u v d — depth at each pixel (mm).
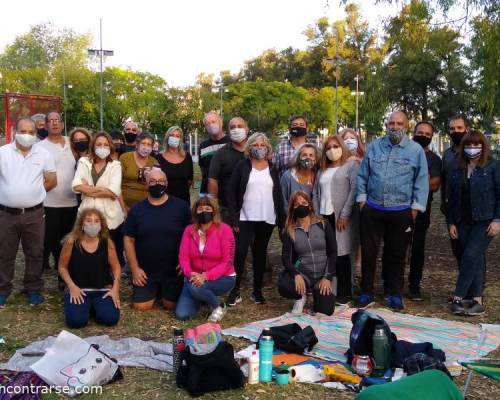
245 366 4727
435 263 9188
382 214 6516
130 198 7469
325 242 6504
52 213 7477
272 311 6633
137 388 4422
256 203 6773
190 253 6363
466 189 6508
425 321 6191
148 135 7426
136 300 6547
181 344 4543
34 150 6535
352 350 4797
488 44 9320
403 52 11602
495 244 10781
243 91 55938
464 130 6852
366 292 6824
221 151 7270
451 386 3100
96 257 6090
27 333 5719
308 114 58031
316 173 7035
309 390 4410
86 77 47000
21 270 8406
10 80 47062
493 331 5891
